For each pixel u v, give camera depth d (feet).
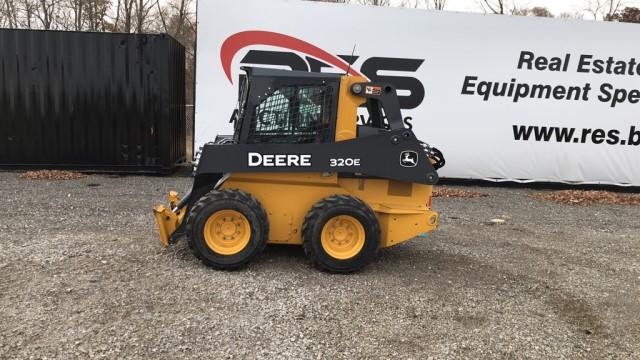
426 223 16.98
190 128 47.01
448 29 35.17
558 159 36.86
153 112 33.88
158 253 17.29
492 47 35.53
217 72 34.24
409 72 35.37
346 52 34.86
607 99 36.47
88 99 33.45
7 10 66.28
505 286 16.22
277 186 16.66
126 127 33.91
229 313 13.15
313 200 16.81
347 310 13.76
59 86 33.22
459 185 37.14
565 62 35.96
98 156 34.01
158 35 33.14
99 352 11.02
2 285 14.14
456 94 35.81
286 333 12.34
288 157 16.15
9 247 17.39
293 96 16.26
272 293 14.53
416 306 14.28
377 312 13.75
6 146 33.50
